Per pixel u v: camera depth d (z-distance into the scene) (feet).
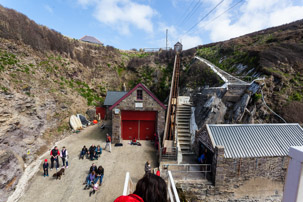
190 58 134.21
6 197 32.76
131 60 144.25
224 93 55.88
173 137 51.55
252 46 92.63
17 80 57.06
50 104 66.13
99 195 35.53
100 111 94.63
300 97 50.55
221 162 32.86
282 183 34.99
